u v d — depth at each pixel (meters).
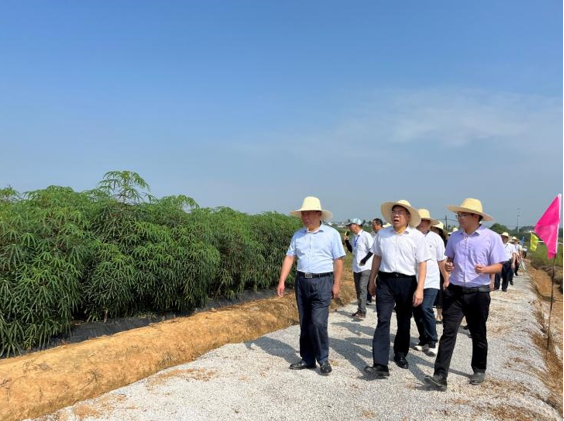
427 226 6.89
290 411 4.48
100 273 6.77
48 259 5.87
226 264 10.14
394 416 4.44
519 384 5.50
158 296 7.74
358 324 8.67
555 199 8.99
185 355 6.25
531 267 35.72
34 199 6.86
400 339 5.88
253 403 4.61
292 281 13.65
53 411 4.48
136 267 7.30
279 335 7.50
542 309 14.59
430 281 6.63
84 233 6.75
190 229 8.33
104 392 5.01
